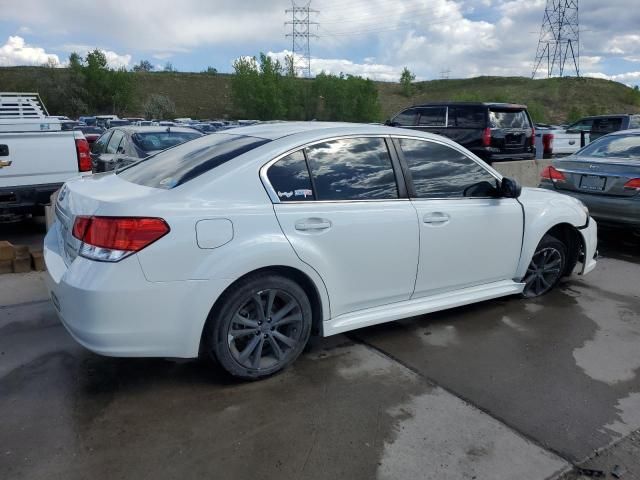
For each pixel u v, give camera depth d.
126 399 3.22
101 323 2.92
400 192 3.90
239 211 3.19
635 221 6.50
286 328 3.54
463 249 4.23
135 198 3.04
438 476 2.64
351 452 2.79
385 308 3.95
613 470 2.72
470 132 12.07
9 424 2.95
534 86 94.19
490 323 4.50
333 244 3.53
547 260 5.07
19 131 6.54
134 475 2.58
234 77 72.94
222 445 2.82
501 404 3.28
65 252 3.38
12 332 4.07
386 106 92.50
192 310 3.07
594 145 7.68
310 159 3.55
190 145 3.99
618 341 4.22
